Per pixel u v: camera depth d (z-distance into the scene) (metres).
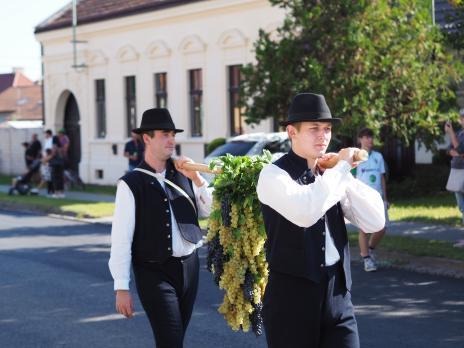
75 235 16.62
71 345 8.02
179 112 27.72
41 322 9.02
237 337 8.09
